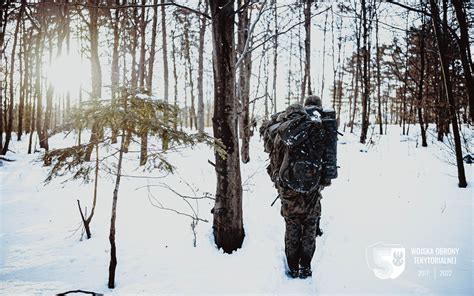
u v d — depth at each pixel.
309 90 14.11
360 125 27.56
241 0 9.27
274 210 5.38
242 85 10.12
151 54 11.30
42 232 4.86
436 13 7.28
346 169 9.95
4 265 3.76
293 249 3.59
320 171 3.55
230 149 4.11
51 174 3.48
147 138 3.43
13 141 20.92
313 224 3.59
